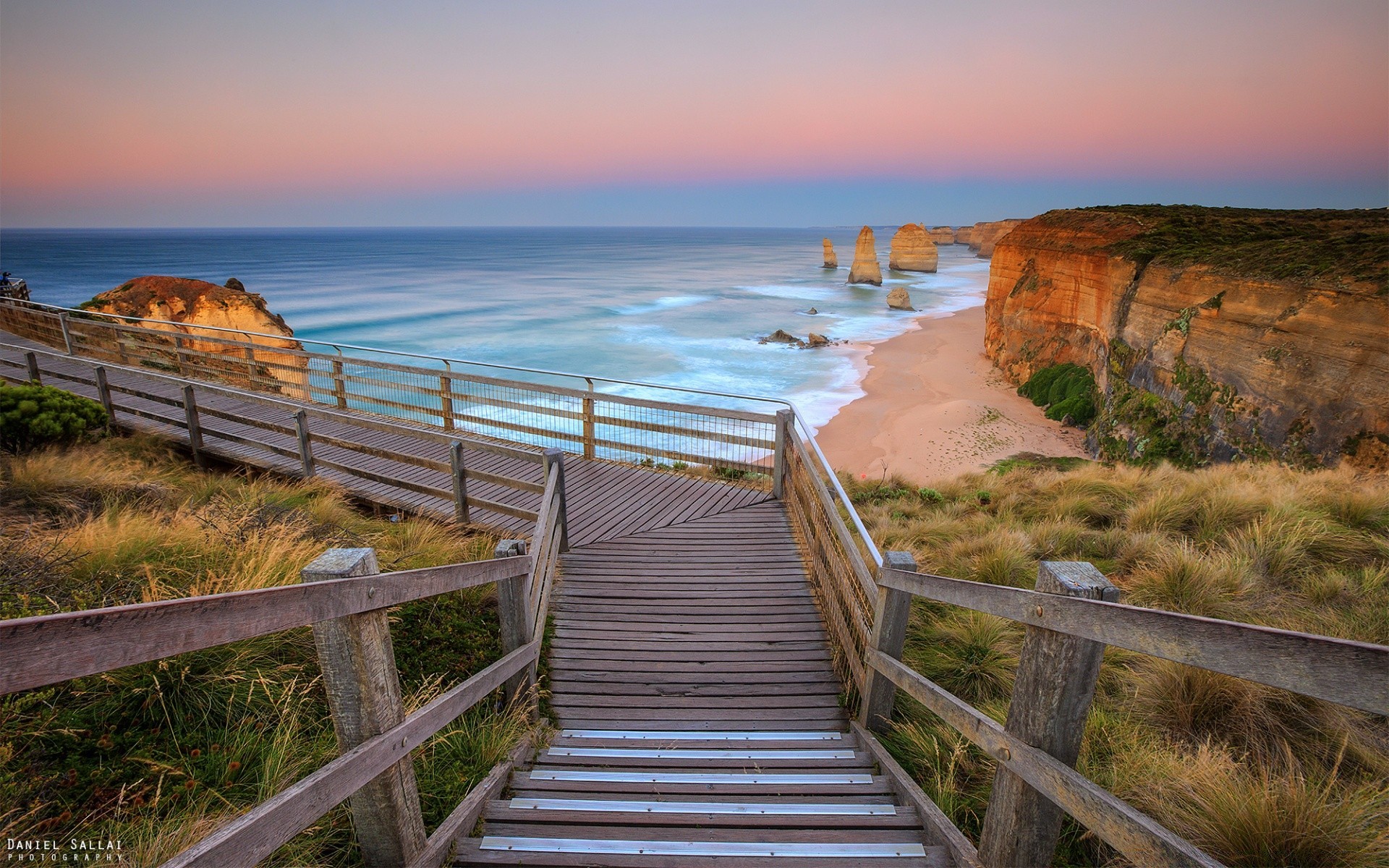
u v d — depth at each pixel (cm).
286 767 271
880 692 366
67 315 1459
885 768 323
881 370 4262
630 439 1808
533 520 628
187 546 440
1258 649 122
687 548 664
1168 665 366
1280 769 301
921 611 512
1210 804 248
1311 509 666
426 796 280
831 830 272
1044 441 2884
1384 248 1866
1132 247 2959
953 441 2827
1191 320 2366
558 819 279
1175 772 276
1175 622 139
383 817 207
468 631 447
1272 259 2183
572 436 930
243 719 293
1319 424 1855
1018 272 4088
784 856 252
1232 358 2170
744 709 426
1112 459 2567
